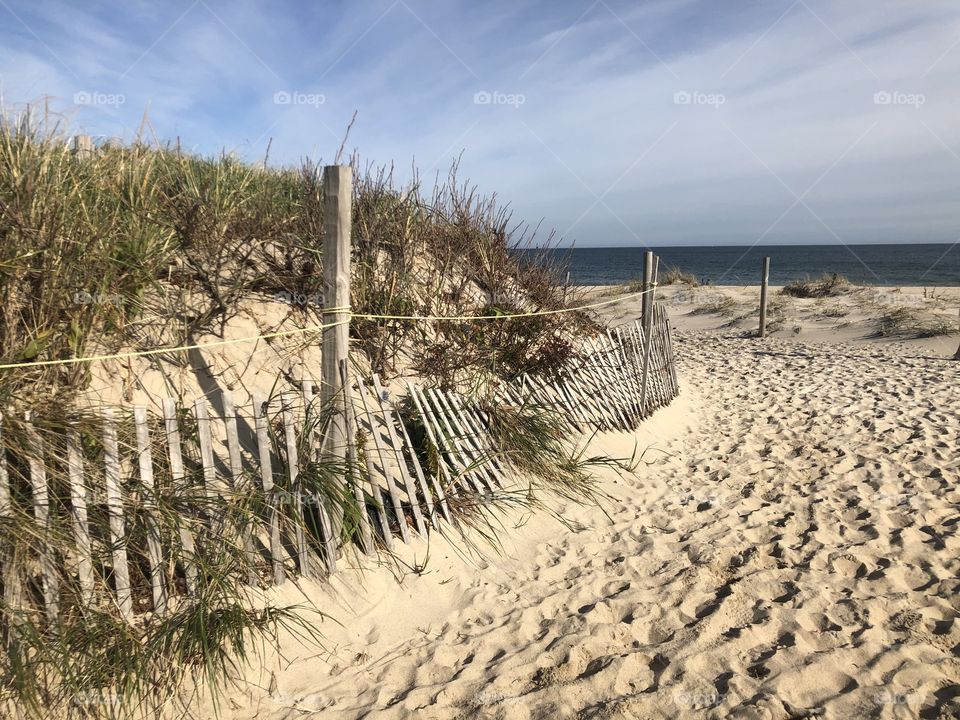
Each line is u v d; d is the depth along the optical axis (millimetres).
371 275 5512
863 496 5020
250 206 5527
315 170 6004
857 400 8367
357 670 2986
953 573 3744
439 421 4680
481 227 6871
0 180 3969
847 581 3693
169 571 2941
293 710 2691
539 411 5445
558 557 4176
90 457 3055
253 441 3996
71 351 3551
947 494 5023
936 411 7668
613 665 2938
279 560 3270
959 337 13125
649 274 7324
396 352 5387
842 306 17734
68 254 3734
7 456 2830
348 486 3625
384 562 3680
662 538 4406
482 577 3855
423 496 4188
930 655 2926
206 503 3078
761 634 3166
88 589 2721
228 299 4703
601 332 7496
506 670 2959
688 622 3344
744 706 2615
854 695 2666
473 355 5684
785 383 9656
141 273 4152
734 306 18969
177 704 2613
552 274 7262
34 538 2625
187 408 3748
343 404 3613
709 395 9156
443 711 2697
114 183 4836
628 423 6754
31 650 2561
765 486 5363
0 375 3154
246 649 2891
